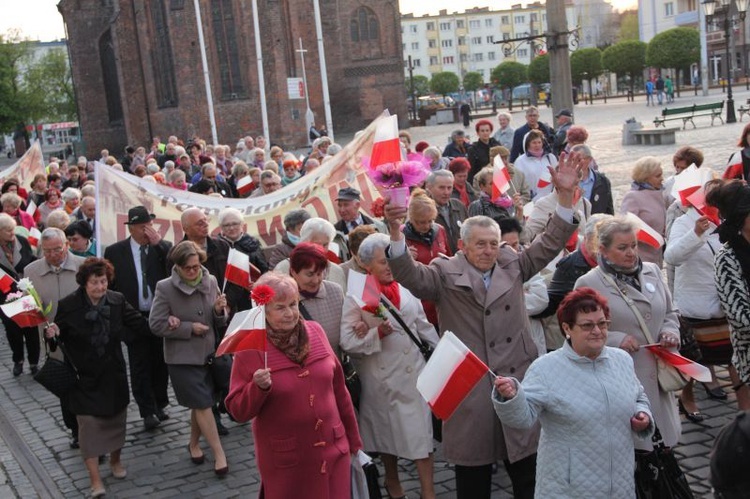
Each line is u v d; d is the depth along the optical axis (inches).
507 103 3973.9
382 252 269.1
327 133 1760.6
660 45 2746.1
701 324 323.0
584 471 195.3
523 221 384.8
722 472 115.3
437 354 192.7
